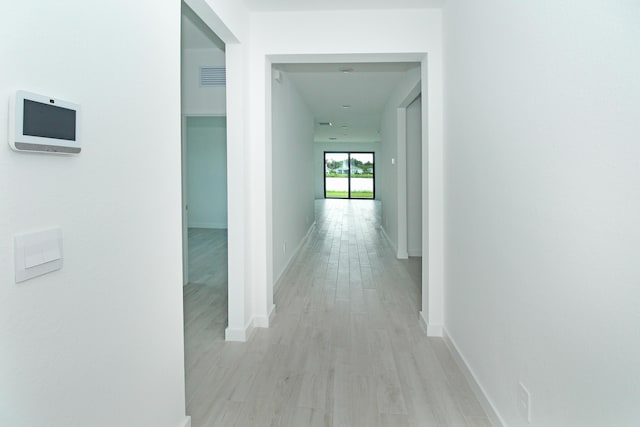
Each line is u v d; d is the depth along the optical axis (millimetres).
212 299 4195
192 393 2348
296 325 3449
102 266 1280
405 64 4465
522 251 1649
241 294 3100
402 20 3088
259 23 3197
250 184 3283
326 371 2625
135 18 1455
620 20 1029
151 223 1597
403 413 2141
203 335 3227
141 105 1507
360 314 3723
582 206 1218
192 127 9680
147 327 1571
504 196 1837
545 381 1465
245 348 2979
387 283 4789
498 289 1930
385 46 3105
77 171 1157
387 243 7504
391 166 6965
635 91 980
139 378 1514
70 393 1144
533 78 1531
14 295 956
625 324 1034
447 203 2965
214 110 4613
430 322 3193
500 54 1870
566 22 1289
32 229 1000
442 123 3078
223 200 9742
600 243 1132
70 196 1131
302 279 4969
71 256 1139
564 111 1310
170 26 1745
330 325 3447
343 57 3250
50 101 1028
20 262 961
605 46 1094
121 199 1383
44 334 1048
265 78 3250
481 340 2205
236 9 2814
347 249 6926
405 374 2578
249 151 3256
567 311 1309
